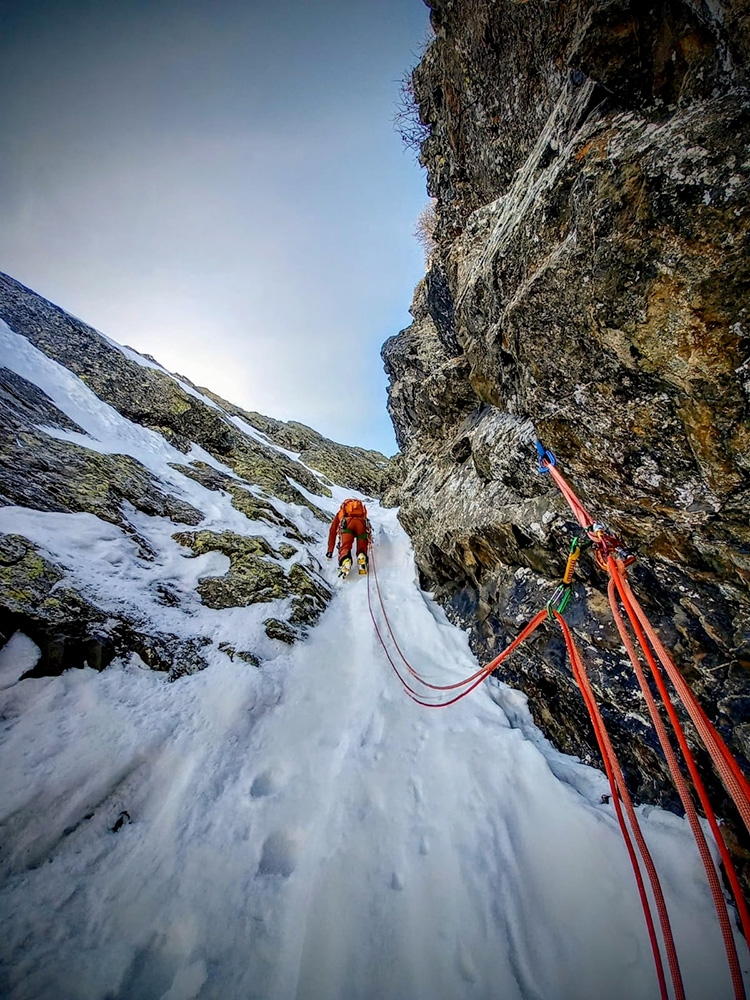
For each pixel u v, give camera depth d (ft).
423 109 15.67
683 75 4.94
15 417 17.39
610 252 5.56
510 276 8.09
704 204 4.66
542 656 10.72
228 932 6.61
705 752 7.34
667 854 7.28
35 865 6.81
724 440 5.41
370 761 9.62
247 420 51.70
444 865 7.54
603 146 5.67
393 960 6.40
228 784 8.87
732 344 4.91
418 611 17.02
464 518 14.85
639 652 8.45
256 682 11.47
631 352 5.84
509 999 5.96
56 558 11.66
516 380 9.34
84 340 33.09
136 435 25.38
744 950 6.16
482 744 9.98
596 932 6.58
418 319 34.19
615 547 5.98
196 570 15.38
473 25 10.43
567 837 7.78
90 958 6.01
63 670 9.56
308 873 7.39
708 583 6.89
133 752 8.68
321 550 23.93
